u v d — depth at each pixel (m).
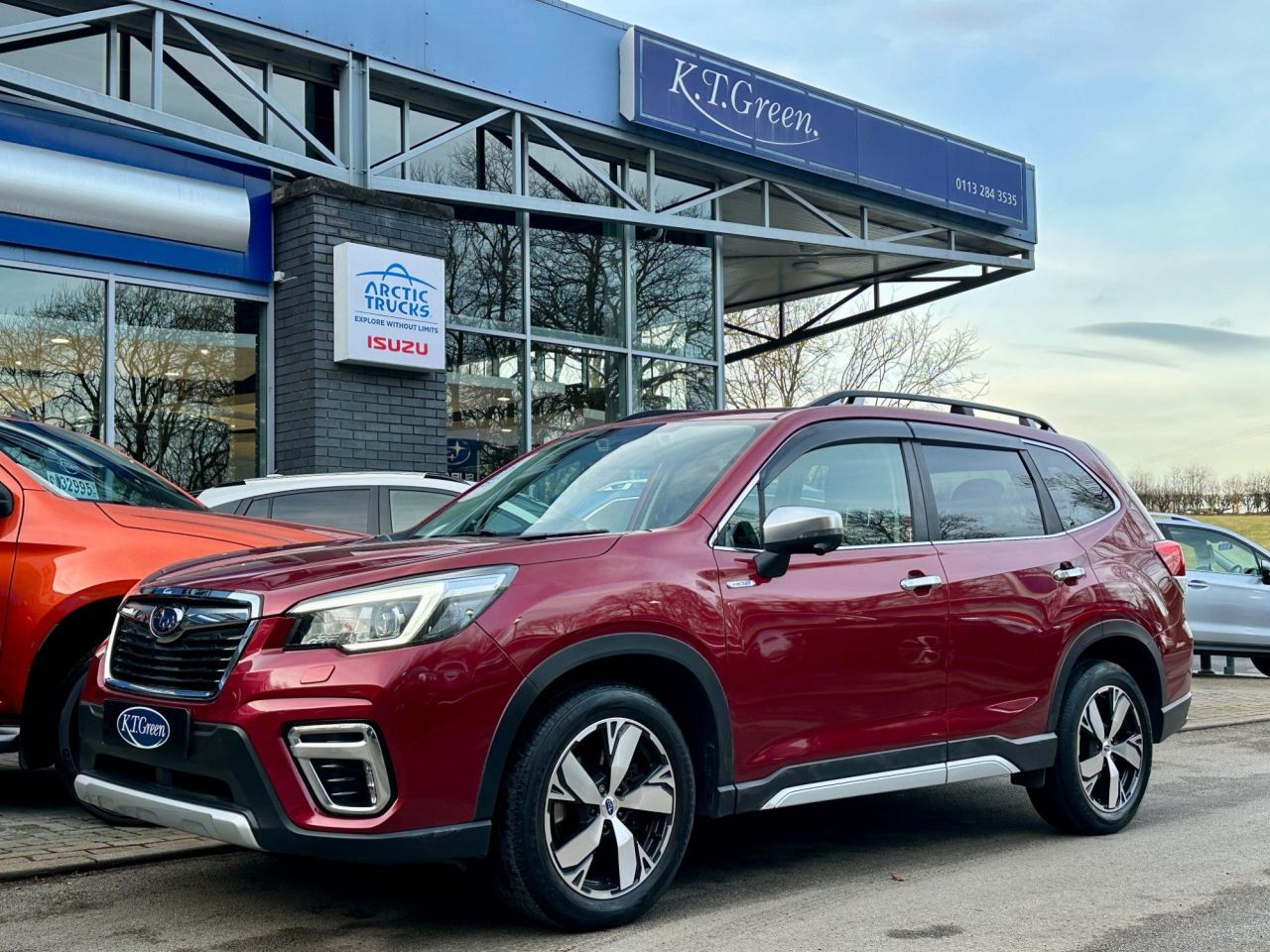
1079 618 5.51
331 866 4.85
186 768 3.78
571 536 4.26
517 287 12.99
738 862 5.12
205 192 10.55
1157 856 5.24
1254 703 11.12
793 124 14.53
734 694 4.30
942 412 5.59
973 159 16.38
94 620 5.41
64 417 10.02
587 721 3.94
